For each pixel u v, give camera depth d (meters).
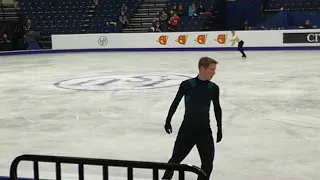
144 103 10.70
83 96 11.93
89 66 19.80
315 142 7.11
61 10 32.03
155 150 6.87
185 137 4.82
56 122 8.97
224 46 26.88
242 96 11.39
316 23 28.20
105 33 28.62
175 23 28.83
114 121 8.92
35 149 7.08
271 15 29.80
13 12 31.16
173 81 14.29
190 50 27.42
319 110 9.50
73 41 29.00
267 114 9.21
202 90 4.77
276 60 20.47
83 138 7.68
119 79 15.12
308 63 18.77
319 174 5.66
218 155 6.54
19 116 9.64
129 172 3.56
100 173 5.82
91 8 32.25
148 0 32.34
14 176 3.83
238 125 8.31
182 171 3.42
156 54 25.75
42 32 30.86
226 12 30.45
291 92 11.85
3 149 7.12
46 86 13.99
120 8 32.22
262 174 5.70
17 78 16.22
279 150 6.71
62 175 5.65
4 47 28.27
